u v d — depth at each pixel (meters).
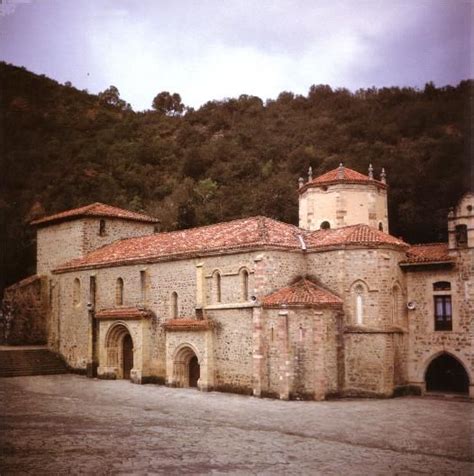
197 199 69.12
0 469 15.44
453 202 44.94
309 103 82.06
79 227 41.22
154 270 33.62
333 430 20.05
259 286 27.56
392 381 27.14
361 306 27.81
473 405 24.94
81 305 38.75
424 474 15.07
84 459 16.44
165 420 21.97
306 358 26.06
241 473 15.14
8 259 54.22
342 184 34.50
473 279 27.38
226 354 28.81
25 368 37.69
